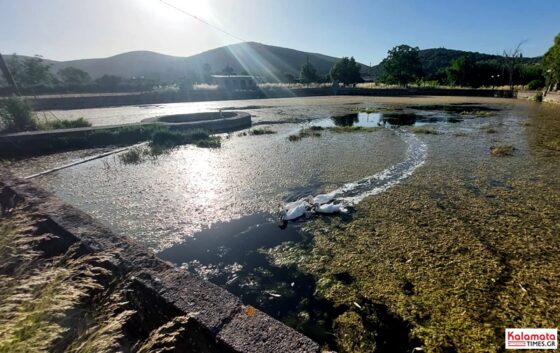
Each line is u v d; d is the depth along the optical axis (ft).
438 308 8.51
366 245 12.00
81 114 60.85
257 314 5.11
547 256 10.78
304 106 76.07
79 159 26.55
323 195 16.58
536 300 8.61
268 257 11.64
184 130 38.75
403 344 7.55
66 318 5.54
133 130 34.30
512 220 13.70
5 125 31.73
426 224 13.55
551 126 40.47
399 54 133.90
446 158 25.05
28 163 25.38
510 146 27.73
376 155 26.40
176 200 17.21
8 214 8.64
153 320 5.76
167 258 11.64
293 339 4.58
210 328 4.79
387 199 16.56
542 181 18.95
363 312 8.63
